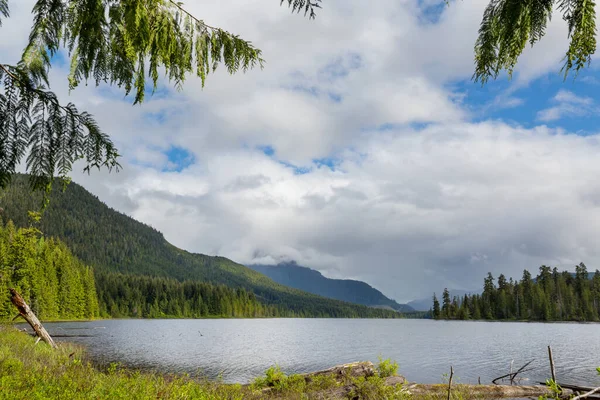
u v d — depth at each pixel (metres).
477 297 170.12
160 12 3.15
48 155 3.87
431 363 37.53
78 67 3.63
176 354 43.44
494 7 2.99
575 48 2.46
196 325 126.56
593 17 2.36
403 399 14.05
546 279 149.62
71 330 69.06
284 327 133.88
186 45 3.40
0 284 49.34
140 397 7.96
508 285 161.62
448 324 150.00
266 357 43.19
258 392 13.08
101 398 7.45
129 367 31.05
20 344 17.97
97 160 4.04
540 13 2.79
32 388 7.42
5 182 3.79
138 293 175.75
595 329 97.44
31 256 51.06
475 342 63.78
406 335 89.00
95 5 3.19
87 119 3.91
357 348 55.47
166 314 180.62
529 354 44.53
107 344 48.53
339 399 14.07
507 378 28.52
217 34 3.54
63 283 111.31
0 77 3.50
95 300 137.62
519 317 149.62
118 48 3.38
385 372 17.33
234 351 49.31
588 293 137.75
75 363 10.96
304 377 16.77
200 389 9.95
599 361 37.69
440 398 14.34
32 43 3.50
